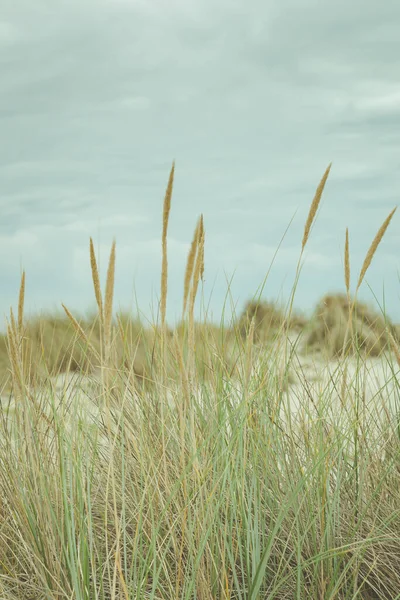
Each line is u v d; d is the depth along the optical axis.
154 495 1.99
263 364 2.32
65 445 2.27
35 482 2.06
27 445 2.16
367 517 2.21
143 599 1.79
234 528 2.08
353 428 2.33
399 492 2.27
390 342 2.31
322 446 2.18
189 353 1.79
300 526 2.12
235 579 1.86
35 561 2.01
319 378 2.45
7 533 2.25
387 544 2.10
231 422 2.18
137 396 2.35
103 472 2.36
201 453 2.12
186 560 2.04
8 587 2.01
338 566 1.92
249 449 2.23
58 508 2.07
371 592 2.08
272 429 2.31
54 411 2.19
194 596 1.82
